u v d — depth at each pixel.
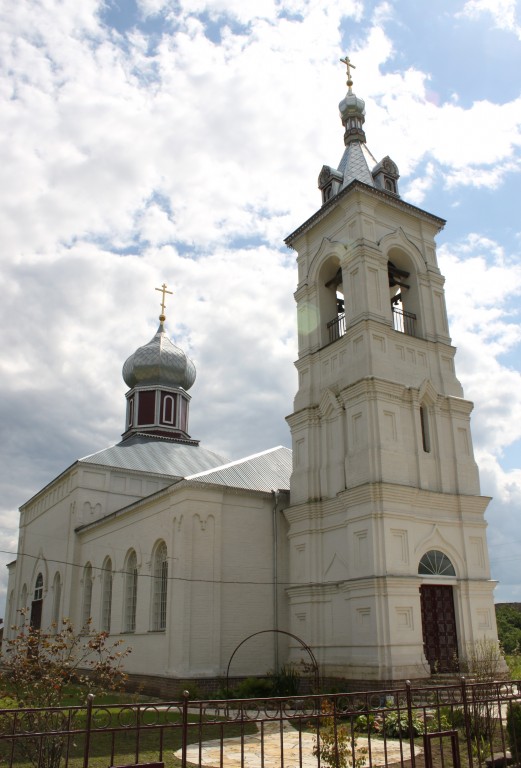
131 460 44.19
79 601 38.06
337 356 28.05
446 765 12.34
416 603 23.25
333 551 25.64
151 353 52.59
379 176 31.81
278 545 28.50
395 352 27.25
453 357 29.12
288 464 32.50
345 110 34.38
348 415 26.31
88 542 38.38
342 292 30.14
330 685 23.73
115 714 18.77
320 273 30.78
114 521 34.88
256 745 15.17
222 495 27.78
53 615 41.16
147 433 50.34
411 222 30.81
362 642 22.92
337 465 26.39
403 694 20.22
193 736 16.42
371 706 16.69
